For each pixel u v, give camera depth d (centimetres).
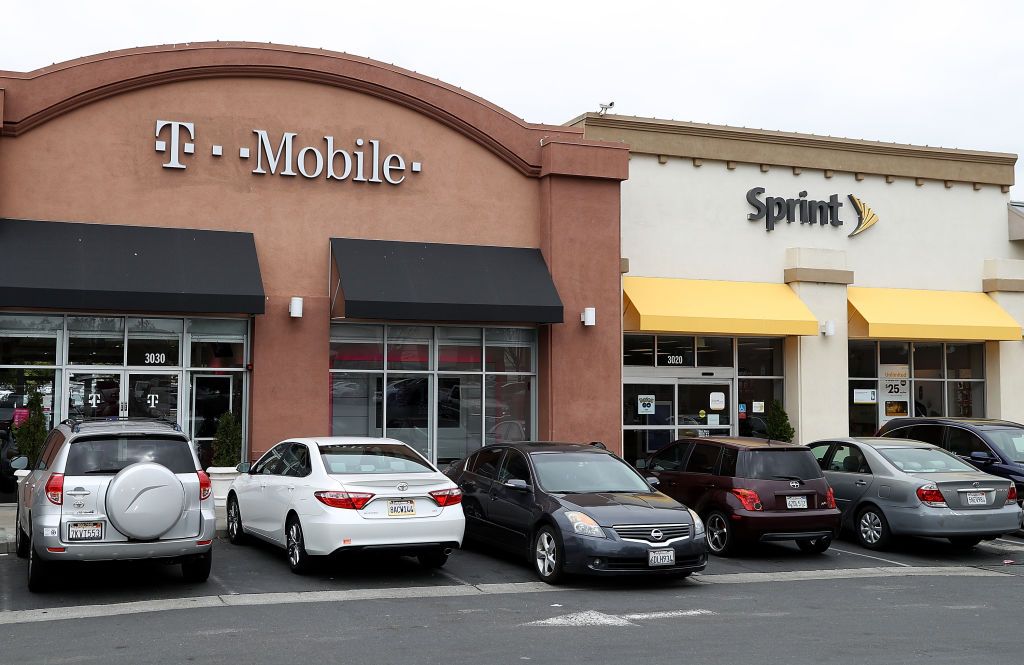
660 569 1122
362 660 788
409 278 1781
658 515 1148
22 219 1627
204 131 1741
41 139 1647
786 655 818
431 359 1883
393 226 1853
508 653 816
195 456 1062
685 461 1488
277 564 1238
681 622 951
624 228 2106
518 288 1852
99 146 1678
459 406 1900
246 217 1756
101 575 1152
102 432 1026
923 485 1413
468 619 952
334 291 1778
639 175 2130
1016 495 1499
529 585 1147
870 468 1499
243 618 938
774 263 2234
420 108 1880
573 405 1920
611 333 1959
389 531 1110
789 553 1434
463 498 1374
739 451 1386
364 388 1836
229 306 1628
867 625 950
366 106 1848
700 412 2156
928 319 2261
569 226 1945
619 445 1950
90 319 1661
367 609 993
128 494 980
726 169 2206
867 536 1478
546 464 1261
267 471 1298
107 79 1677
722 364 2181
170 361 1705
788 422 2158
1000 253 2484
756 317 2084
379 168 1852
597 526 1118
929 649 848
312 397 1764
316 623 923
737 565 1322
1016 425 1694
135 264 1620
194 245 1691
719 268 2181
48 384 1631
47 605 987
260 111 1777
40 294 1526
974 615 1007
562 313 1847
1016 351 2400
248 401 1748
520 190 1955
